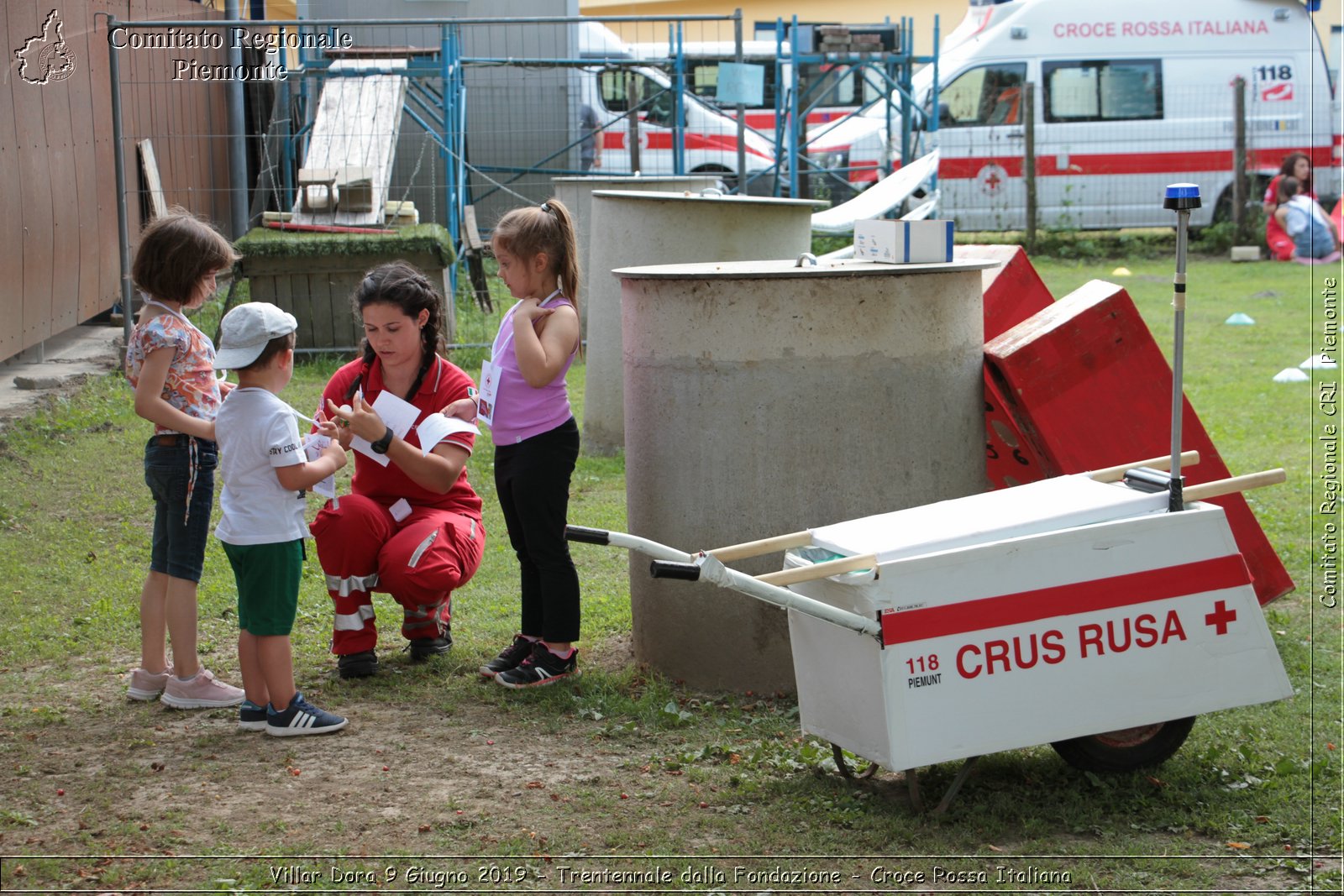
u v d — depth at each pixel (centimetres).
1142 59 1919
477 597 594
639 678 495
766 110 2025
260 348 409
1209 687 384
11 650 512
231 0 1431
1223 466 527
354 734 437
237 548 418
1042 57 1922
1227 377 1083
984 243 1975
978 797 395
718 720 455
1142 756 404
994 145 1930
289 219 1181
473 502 515
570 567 481
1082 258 1916
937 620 364
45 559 625
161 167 1249
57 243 990
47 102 972
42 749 420
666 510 478
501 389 468
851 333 454
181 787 392
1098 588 374
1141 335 504
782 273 449
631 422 490
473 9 1605
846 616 361
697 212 812
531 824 373
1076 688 374
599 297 860
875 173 2008
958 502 401
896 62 1742
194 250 438
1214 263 1858
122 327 1155
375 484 498
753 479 462
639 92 1911
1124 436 505
